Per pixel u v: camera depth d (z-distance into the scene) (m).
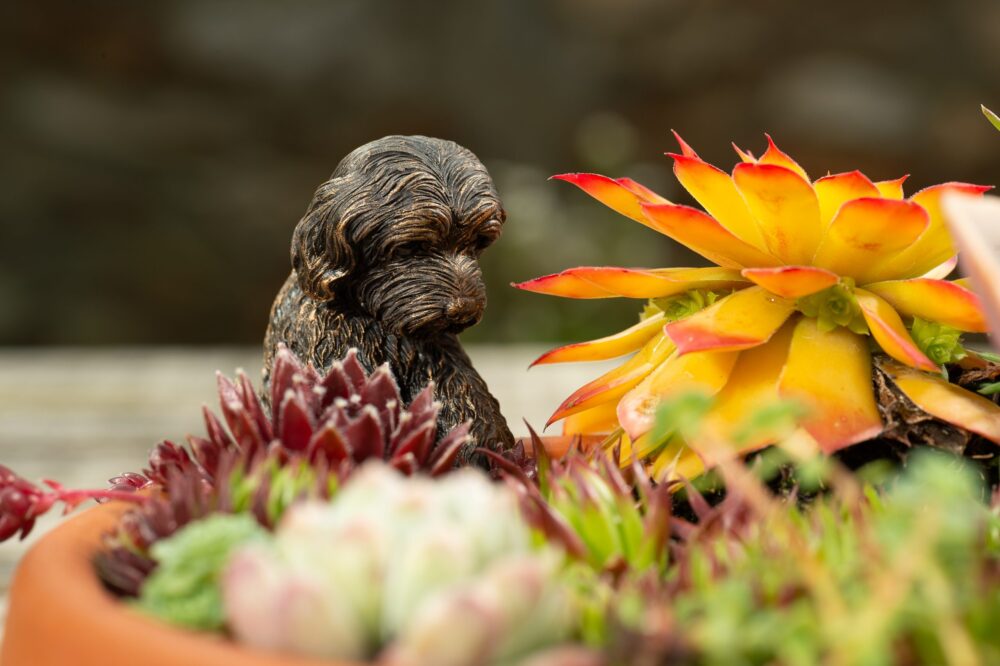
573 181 0.32
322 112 1.93
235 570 0.24
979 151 1.83
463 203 0.30
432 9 1.92
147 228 1.86
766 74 1.87
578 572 0.27
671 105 1.92
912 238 0.30
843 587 0.25
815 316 0.31
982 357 0.32
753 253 0.31
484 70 1.94
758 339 0.30
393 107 1.93
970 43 1.83
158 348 1.87
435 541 0.24
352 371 0.30
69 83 1.85
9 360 0.85
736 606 0.24
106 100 1.86
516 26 1.93
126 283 1.84
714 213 0.31
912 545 0.24
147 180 1.87
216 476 0.29
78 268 1.82
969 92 1.83
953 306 0.30
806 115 1.84
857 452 0.30
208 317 1.89
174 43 1.86
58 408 0.61
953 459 0.30
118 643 0.24
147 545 0.27
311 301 0.31
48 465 0.48
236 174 1.92
